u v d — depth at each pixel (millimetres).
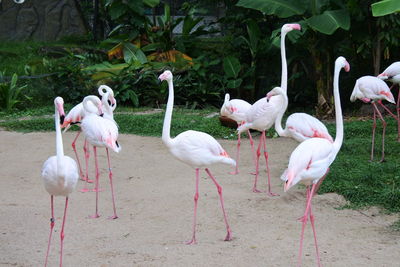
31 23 20250
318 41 12180
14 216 6398
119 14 15742
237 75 14211
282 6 11344
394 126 10727
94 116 6988
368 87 8656
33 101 14586
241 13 14133
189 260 5117
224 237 5727
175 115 12672
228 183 7762
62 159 5059
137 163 9016
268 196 7125
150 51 16641
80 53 17719
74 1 20500
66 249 5430
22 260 5148
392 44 12148
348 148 9062
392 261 5051
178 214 6461
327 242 5555
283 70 8023
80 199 7172
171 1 20469
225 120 11133
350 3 11570
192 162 5727
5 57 17781
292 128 7043
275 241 5590
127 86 14305
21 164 8984
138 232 5910
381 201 6641
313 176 5039
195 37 16922
